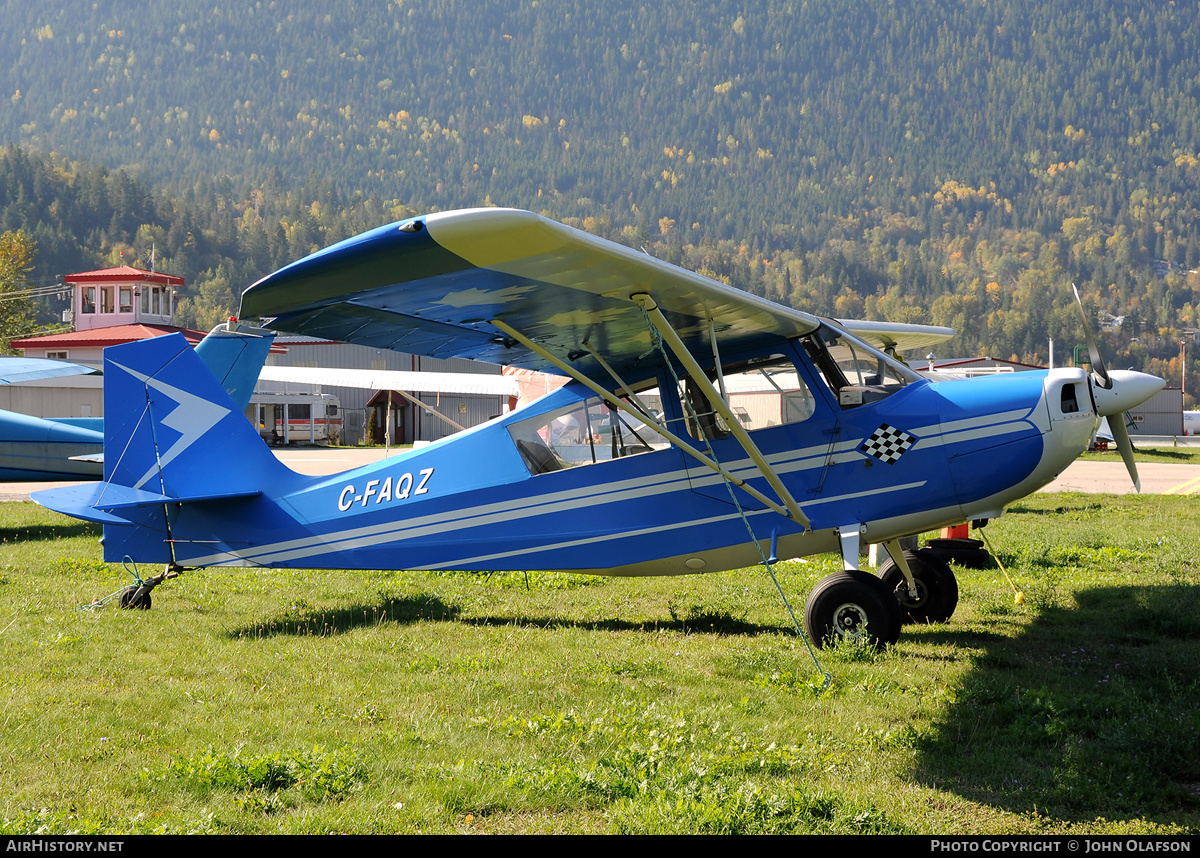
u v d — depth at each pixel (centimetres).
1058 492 1839
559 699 513
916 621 729
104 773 400
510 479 721
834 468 651
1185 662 566
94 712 483
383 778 396
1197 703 488
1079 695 491
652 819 348
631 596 831
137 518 772
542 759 416
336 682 548
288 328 569
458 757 423
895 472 640
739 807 354
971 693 506
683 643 651
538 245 433
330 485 755
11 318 5400
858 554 629
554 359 598
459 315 566
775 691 527
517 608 787
